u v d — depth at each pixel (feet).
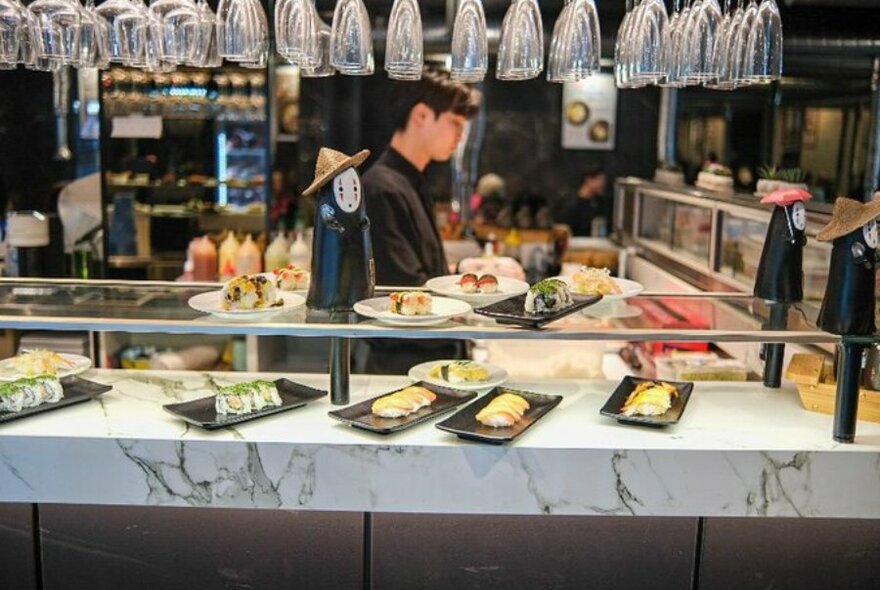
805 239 7.70
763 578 6.88
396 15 7.61
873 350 7.11
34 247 14.34
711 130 18.29
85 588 6.96
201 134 15.02
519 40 7.54
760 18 7.82
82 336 12.88
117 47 8.14
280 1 7.73
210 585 6.90
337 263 6.95
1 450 6.39
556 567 6.84
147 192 14.99
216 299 7.24
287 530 6.81
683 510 6.46
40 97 14.88
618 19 14.79
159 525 6.82
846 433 6.56
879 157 15.93
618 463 6.39
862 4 14.46
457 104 11.09
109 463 6.40
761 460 6.40
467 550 6.82
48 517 6.84
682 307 7.47
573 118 18.83
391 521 6.78
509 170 18.98
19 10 7.85
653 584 6.87
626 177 19.01
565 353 9.64
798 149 17.46
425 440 6.45
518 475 6.39
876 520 6.81
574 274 7.96
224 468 6.38
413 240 10.67
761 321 6.99
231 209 15.20
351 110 18.29
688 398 7.41
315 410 7.02
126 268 14.97
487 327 6.66
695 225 12.64
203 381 7.70
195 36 8.07
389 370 10.67
